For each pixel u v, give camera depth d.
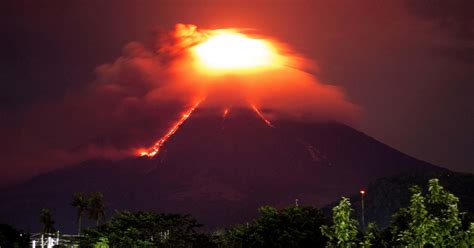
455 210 44.12
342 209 48.06
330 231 49.31
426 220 43.91
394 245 60.12
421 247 43.88
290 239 106.88
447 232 43.50
